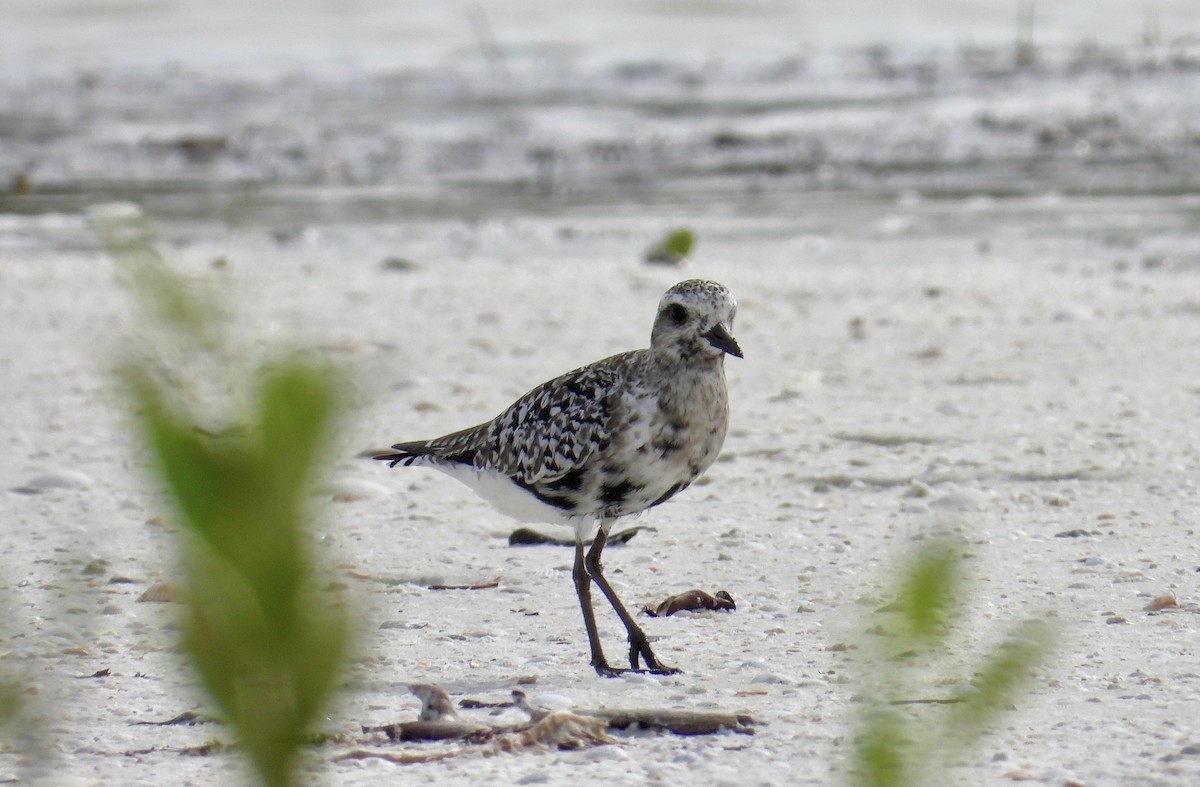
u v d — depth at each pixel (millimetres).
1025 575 9555
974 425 13984
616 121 40594
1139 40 46844
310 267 24297
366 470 13023
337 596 2699
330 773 6227
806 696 7367
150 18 62250
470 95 45281
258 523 2289
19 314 20672
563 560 10461
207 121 42188
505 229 28469
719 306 8047
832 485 12195
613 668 8023
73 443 14008
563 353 17625
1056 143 35812
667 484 8320
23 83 49312
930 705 6195
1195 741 6395
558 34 55969
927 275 22516
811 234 27062
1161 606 8781
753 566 10078
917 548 3039
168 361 2408
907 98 41500
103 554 10516
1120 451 12859
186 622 2422
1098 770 6066
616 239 27203
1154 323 18406
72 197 32938
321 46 55062
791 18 58125
